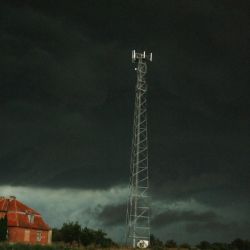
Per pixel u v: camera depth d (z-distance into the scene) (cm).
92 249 7131
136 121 7106
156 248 7062
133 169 6944
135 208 6819
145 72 7350
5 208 8662
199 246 9800
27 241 8412
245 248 10306
